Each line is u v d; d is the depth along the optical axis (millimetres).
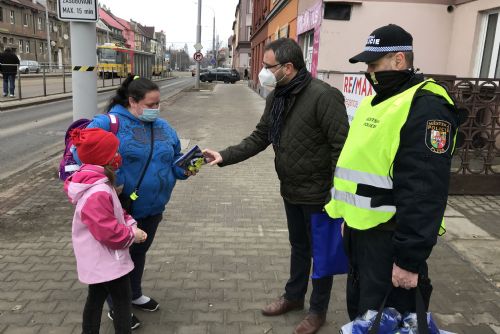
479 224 5102
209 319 3211
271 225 5027
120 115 2828
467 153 6035
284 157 2896
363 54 2184
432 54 10117
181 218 5180
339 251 2814
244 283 3719
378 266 2232
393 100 2094
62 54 74500
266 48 2803
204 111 17000
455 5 9867
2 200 5734
